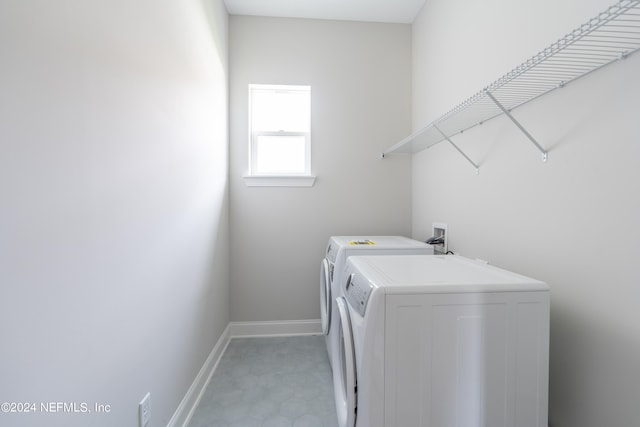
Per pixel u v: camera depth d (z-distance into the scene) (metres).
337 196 2.49
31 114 0.62
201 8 1.68
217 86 2.02
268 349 2.21
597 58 0.87
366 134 2.50
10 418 0.58
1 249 0.57
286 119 2.54
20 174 0.60
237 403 1.60
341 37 2.47
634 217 0.80
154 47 1.13
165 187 1.24
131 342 0.99
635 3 0.61
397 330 0.87
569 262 0.99
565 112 1.01
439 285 0.89
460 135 1.71
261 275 2.45
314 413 1.52
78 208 0.75
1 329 0.57
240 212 2.43
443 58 1.93
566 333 1.00
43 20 0.65
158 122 1.17
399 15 2.41
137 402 1.02
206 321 1.80
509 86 1.06
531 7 1.15
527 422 0.90
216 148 2.01
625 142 0.82
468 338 0.89
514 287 0.90
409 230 2.54
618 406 0.84
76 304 0.74
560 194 1.03
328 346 1.97
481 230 1.51
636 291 0.79
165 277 1.24
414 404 0.87
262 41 2.41
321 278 2.19
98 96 0.82
